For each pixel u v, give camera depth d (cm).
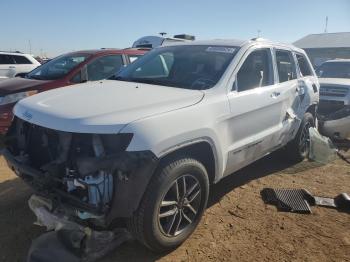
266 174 578
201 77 428
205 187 377
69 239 332
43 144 346
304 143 633
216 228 404
